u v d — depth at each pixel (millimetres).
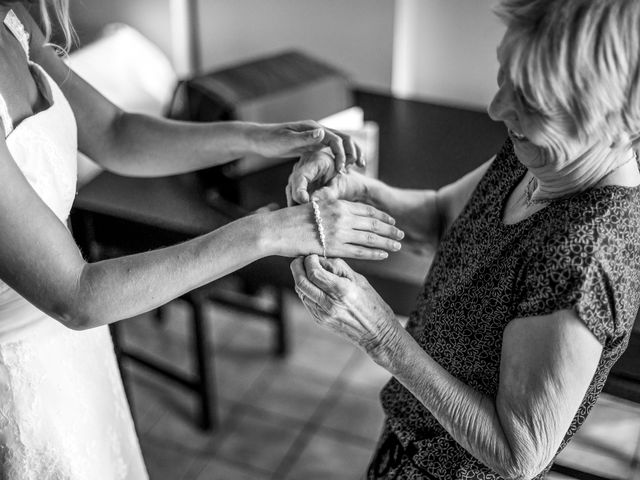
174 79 2691
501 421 1021
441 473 1188
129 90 2510
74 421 1379
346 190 1357
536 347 958
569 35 813
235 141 1421
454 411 1059
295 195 1271
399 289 1724
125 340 2967
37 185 1192
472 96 2703
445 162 2229
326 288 1062
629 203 936
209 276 1105
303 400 2672
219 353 2883
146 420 2594
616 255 926
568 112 851
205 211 1974
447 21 2584
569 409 965
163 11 2857
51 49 1376
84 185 2100
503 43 881
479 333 1091
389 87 2760
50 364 1324
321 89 2260
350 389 2713
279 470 2404
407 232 1427
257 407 2643
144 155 1465
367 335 1086
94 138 1461
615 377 1405
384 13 2613
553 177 959
